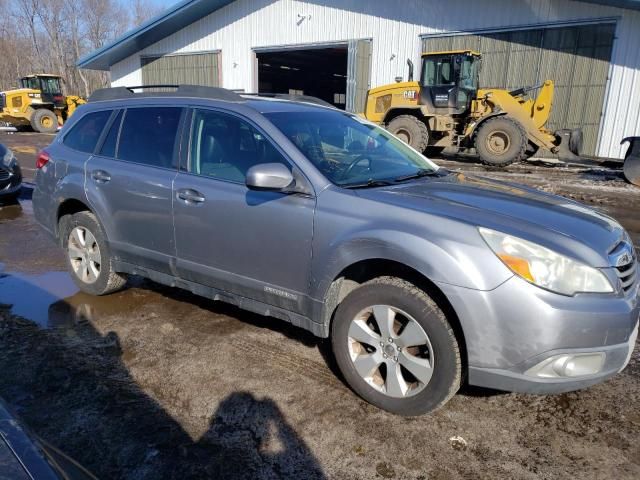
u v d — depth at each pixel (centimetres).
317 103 443
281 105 383
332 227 303
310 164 324
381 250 284
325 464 257
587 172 1254
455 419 293
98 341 376
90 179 430
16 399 304
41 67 6297
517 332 254
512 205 306
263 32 2180
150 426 282
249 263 343
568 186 1027
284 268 327
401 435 279
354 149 371
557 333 251
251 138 352
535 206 310
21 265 541
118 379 327
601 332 256
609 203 871
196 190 362
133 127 418
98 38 6175
